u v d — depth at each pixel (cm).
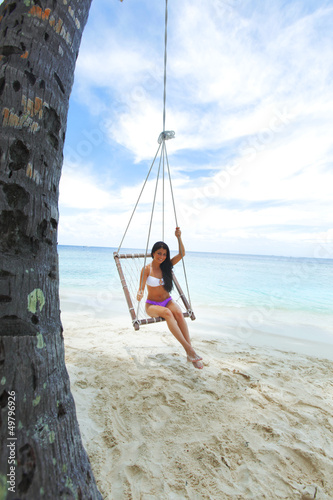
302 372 309
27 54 109
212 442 189
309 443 190
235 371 295
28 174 105
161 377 274
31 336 102
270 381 281
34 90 108
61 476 100
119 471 164
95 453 175
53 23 117
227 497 150
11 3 116
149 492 152
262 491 155
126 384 258
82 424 199
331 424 212
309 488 157
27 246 107
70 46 125
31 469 94
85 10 136
